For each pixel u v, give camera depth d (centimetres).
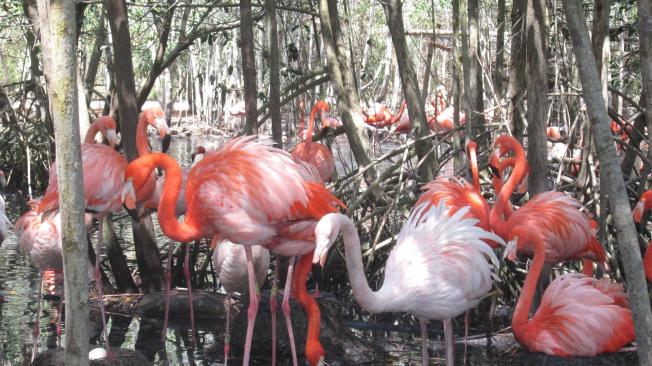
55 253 477
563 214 483
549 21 669
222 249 502
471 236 410
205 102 2200
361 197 621
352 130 670
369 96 1636
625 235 260
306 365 479
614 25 843
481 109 708
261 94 843
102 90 2288
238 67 1981
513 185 509
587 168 601
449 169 1044
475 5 645
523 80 636
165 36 788
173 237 428
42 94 1042
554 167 692
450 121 1055
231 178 415
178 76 2442
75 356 240
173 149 1614
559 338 445
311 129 724
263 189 412
